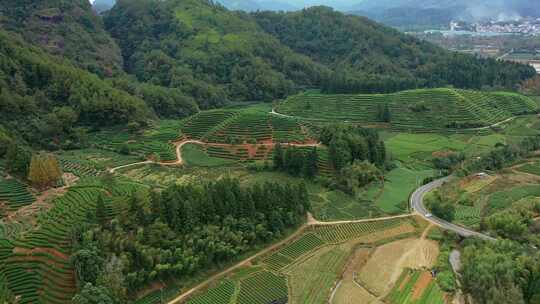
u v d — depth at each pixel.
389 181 176.00
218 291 107.81
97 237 104.75
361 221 143.12
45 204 122.81
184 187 126.38
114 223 110.00
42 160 130.88
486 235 131.50
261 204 130.88
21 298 93.38
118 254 103.56
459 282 111.81
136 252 104.50
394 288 111.19
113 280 94.81
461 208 152.75
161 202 115.69
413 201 157.12
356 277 116.12
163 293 104.44
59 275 100.06
